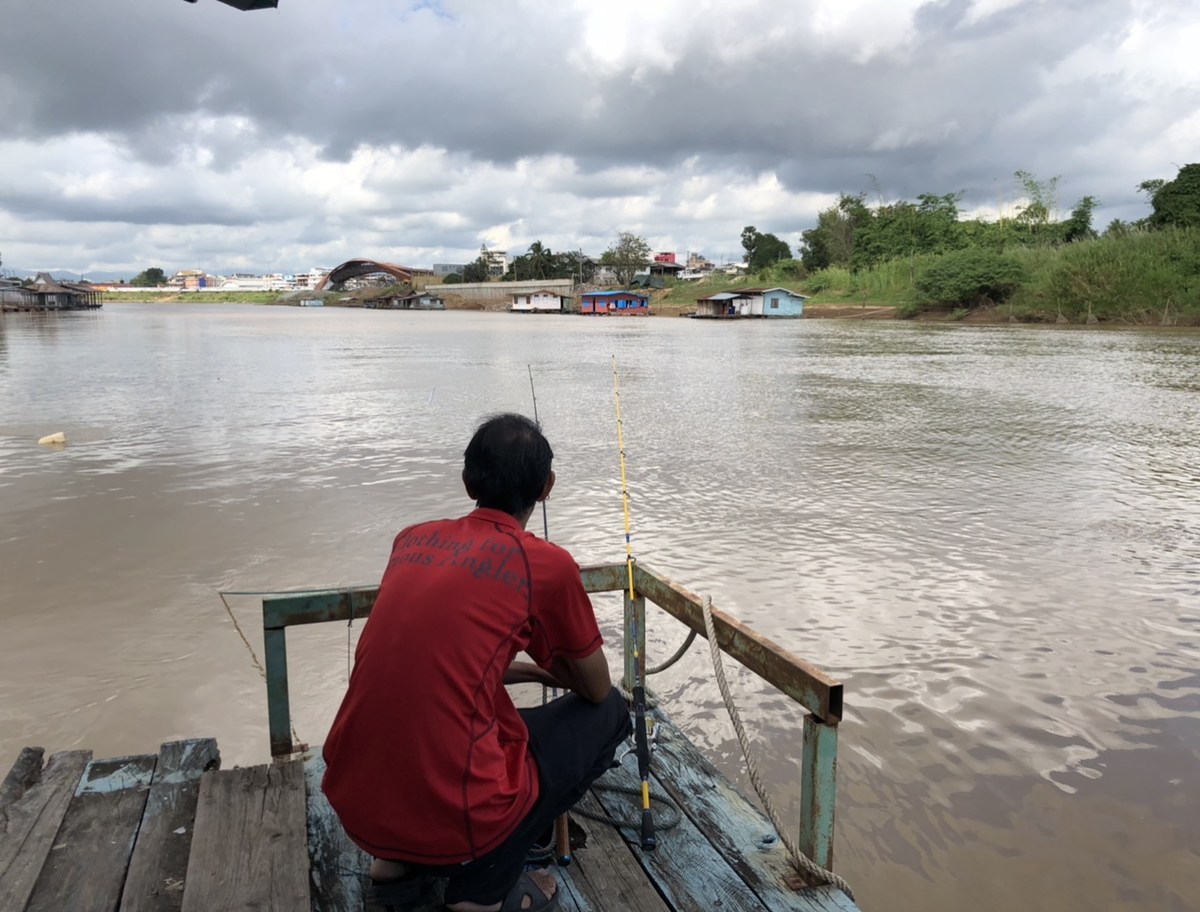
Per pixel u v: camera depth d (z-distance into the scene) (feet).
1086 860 13.24
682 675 19.24
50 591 23.67
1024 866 13.12
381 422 53.83
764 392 70.28
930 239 281.33
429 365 98.37
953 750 16.15
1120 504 33.22
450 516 31.30
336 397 66.80
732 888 8.65
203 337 161.48
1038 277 192.85
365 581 24.71
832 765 8.46
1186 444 45.96
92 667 19.26
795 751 16.30
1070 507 32.76
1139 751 16.11
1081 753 16.05
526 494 7.93
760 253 418.92
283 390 71.61
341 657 19.88
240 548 27.50
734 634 9.59
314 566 25.91
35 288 353.10
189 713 17.43
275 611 10.44
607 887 8.68
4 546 27.50
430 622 6.98
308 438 47.70
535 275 501.15
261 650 20.21
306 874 8.50
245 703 17.84
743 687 18.67
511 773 7.43
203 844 8.94
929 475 38.34
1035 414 57.11
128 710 17.49
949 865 13.15
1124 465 40.63
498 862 7.47
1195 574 25.30
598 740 8.25
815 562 26.35
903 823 14.11
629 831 9.62
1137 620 21.95
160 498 33.68
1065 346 122.31
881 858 13.28
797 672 8.54
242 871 8.52
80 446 44.80
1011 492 35.09
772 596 23.62
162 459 41.47
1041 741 16.43
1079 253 186.19
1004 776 15.34
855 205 322.96
